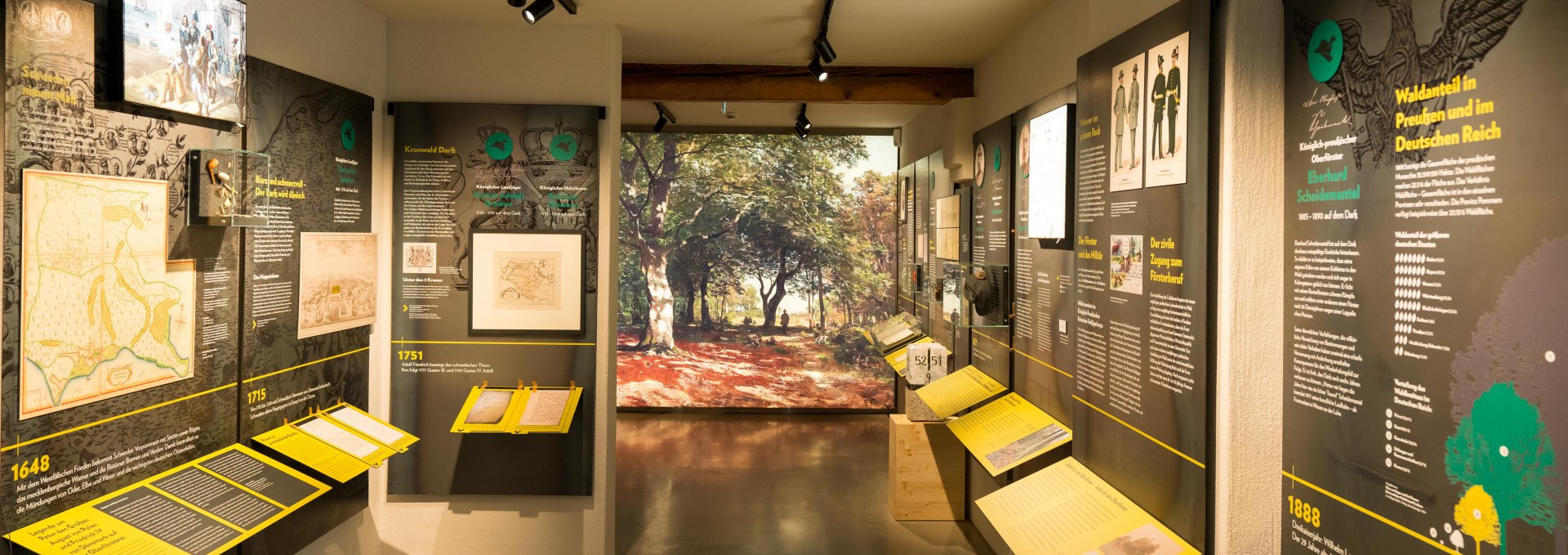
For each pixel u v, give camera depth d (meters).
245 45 3.33
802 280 9.77
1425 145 1.81
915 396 5.93
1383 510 1.97
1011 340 4.80
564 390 4.71
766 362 9.74
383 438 4.09
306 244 3.87
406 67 4.70
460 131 4.66
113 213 2.77
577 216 4.70
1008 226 4.82
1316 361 2.23
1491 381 1.64
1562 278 1.48
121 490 2.84
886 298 9.76
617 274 5.00
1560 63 1.49
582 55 4.73
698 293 9.75
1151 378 2.90
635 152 9.74
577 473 4.74
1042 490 3.45
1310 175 2.25
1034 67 4.48
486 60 4.71
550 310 4.70
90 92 2.68
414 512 4.75
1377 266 1.97
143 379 2.92
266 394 3.61
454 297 4.69
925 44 5.18
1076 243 3.60
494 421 4.50
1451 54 1.74
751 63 5.85
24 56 2.46
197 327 3.18
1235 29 2.44
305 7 3.86
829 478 6.99
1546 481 1.52
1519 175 1.57
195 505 2.98
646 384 9.71
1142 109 2.98
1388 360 1.94
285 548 3.71
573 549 4.77
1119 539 2.81
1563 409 1.48
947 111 6.11
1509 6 1.59
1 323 2.42
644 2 4.30
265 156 3.23
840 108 7.83
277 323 3.67
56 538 2.54
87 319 2.69
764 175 9.77
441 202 4.66
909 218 8.14
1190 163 2.63
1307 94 2.27
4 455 2.44
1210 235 2.53
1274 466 2.48
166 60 2.92
